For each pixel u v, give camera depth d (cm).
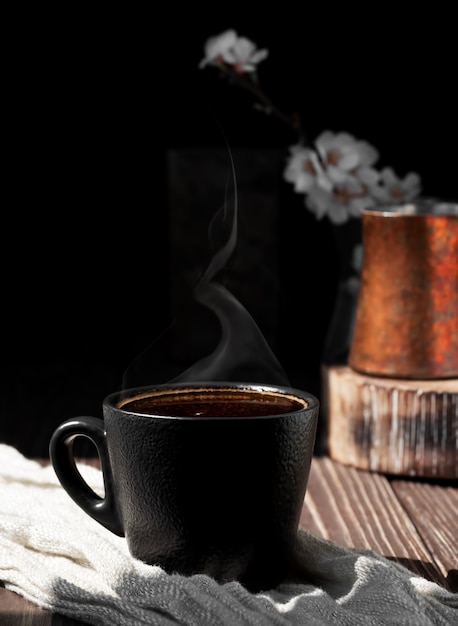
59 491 80
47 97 157
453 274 92
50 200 159
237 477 69
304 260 147
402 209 97
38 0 154
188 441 69
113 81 155
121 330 145
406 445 90
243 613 66
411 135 150
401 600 68
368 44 148
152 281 159
